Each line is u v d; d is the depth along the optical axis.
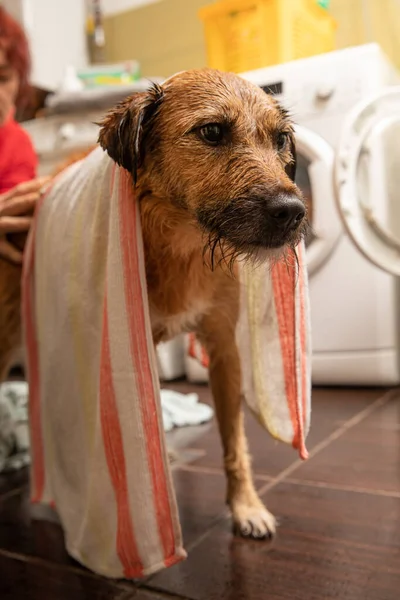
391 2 2.98
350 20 3.04
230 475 1.26
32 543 1.24
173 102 1.04
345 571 1.00
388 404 2.17
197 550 1.13
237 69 2.35
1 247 1.41
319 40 2.57
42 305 1.22
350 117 1.95
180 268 1.16
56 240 1.17
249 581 1.00
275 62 2.31
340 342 2.45
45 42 3.27
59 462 1.18
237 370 1.28
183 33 3.44
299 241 1.02
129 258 0.96
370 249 1.99
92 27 3.66
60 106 2.76
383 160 2.04
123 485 0.94
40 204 1.31
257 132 1.01
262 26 2.28
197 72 1.07
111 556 0.97
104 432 0.96
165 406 2.16
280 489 1.41
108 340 0.96
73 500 1.13
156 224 1.11
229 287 1.22
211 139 1.01
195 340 1.48
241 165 0.97
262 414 1.11
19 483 1.63
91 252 1.06
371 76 2.20
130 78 3.15
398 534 1.13
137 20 3.61
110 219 0.99
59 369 1.15
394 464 1.53
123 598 0.99
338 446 1.72
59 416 1.16
